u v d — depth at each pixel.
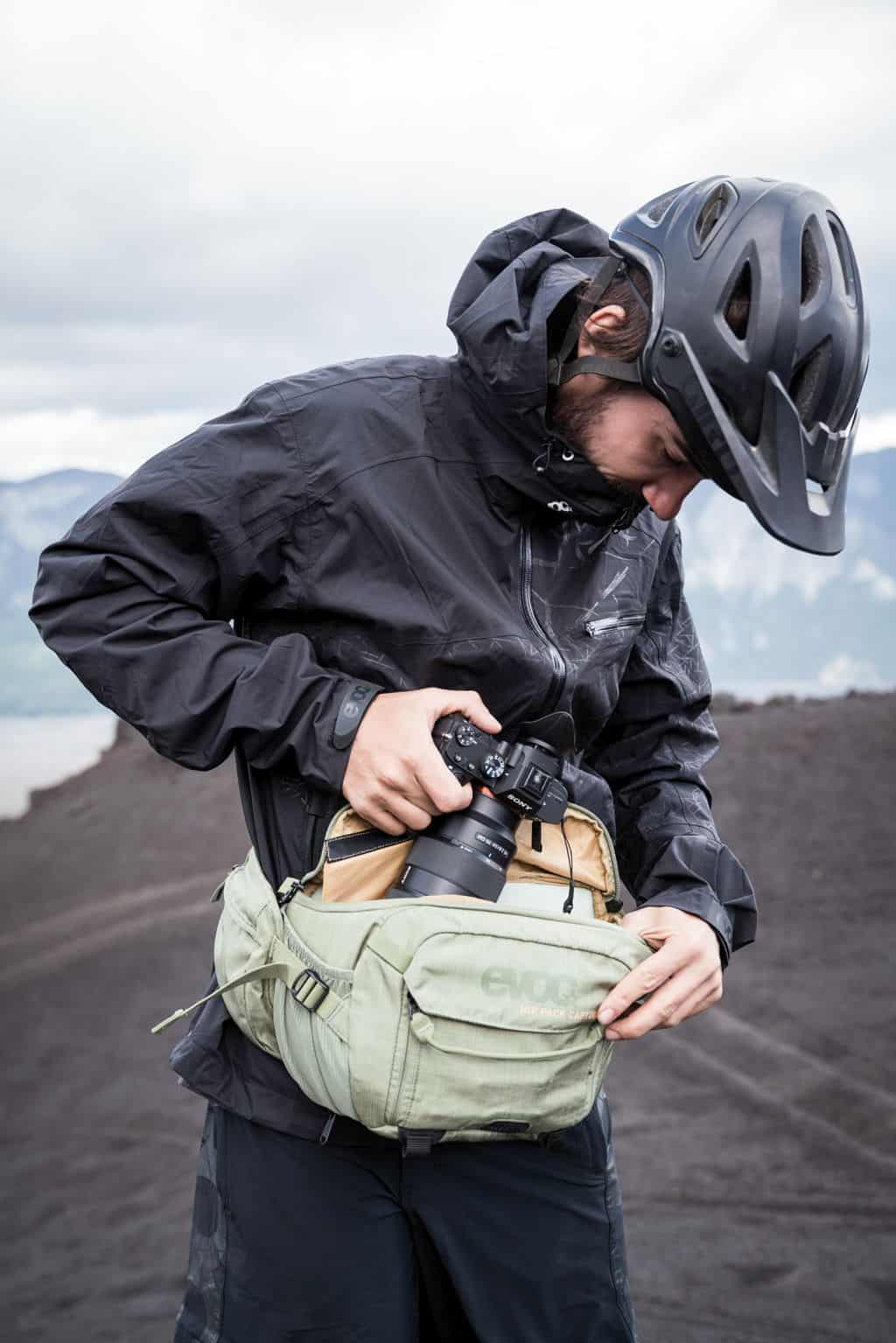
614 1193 1.13
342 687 0.98
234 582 1.03
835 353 0.94
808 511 0.94
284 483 1.01
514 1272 1.06
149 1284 2.68
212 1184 1.07
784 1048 3.46
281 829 1.04
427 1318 1.10
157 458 1.02
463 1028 0.91
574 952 0.95
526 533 1.05
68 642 1.02
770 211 0.94
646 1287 2.45
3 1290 2.66
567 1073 0.95
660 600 1.22
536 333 0.95
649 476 1.00
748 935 1.15
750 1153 2.97
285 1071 1.02
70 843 5.40
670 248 0.95
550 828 1.04
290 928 0.97
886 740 5.44
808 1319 2.32
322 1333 1.02
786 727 5.76
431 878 0.95
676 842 1.16
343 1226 1.02
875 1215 2.67
